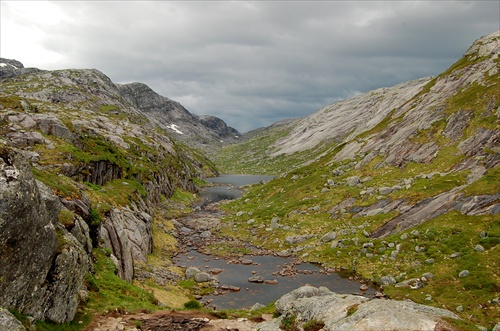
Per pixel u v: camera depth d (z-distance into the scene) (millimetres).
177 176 150750
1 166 20344
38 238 22328
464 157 75062
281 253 66750
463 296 39750
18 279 20625
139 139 155375
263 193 117250
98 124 151125
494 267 42938
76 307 26906
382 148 101938
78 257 26984
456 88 103375
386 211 69188
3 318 17688
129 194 70938
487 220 52719
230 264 62031
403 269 50594
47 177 45281
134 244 54875
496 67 97125
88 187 60594
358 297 26406
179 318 30781
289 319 26766
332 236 67188
